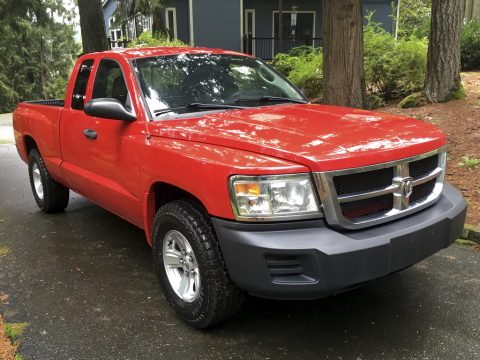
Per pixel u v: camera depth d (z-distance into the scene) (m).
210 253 2.70
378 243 2.48
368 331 2.93
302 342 2.82
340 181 2.51
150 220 3.36
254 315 3.15
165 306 3.31
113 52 4.07
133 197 3.50
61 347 2.81
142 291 3.55
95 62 4.25
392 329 2.94
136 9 13.09
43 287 3.63
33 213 5.62
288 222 2.47
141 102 3.46
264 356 2.69
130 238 4.73
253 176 2.45
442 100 8.42
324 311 3.19
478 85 9.75
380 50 9.20
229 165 2.54
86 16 11.16
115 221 5.27
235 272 2.57
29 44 39.09
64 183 4.95
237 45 19.55
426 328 2.94
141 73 3.66
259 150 2.60
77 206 5.89
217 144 2.81
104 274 3.87
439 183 3.11
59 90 20.89
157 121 3.34
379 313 3.14
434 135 3.04
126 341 2.87
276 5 20.55
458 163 5.98
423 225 2.71
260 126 2.99
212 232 2.74
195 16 18.88
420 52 9.01
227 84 3.92
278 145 2.60
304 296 2.49
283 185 2.44
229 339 2.87
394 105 8.97
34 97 39.84
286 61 12.01
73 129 4.32
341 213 2.49
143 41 13.86
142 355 2.73
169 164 2.94
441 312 3.13
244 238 2.48
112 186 3.79
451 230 2.90
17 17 11.22
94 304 3.35
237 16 19.20
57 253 4.33
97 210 5.71
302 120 3.15
